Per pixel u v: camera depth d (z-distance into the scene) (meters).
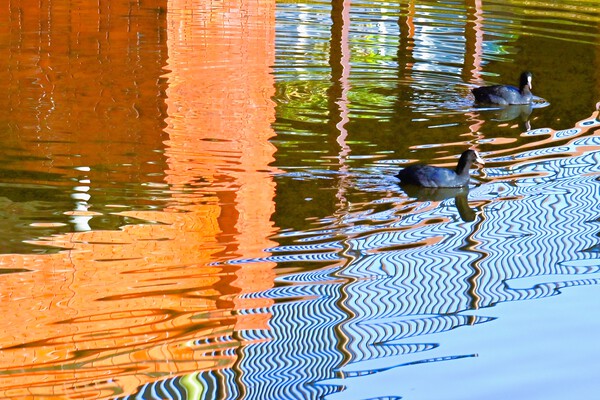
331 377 11.07
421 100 23.36
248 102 22.30
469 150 17.89
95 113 20.75
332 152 19.22
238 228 15.26
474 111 22.73
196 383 10.86
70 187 16.53
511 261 14.60
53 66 24.19
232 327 12.16
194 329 12.07
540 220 16.25
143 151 18.52
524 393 10.94
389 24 31.12
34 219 15.16
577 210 16.70
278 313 12.62
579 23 32.38
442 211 16.56
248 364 11.31
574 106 23.42
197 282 13.36
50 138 18.95
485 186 17.88
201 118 20.92
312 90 23.70
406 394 10.84
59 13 28.53
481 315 12.81
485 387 11.05
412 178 17.64
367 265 14.20
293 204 16.42
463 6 34.44
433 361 11.57
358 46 28.16
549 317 12.80
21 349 11.43
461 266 14.30
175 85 23.38
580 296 13.42
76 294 12.85
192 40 27.64
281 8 32.47
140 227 15.09
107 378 10.86
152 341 11.73
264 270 13.87
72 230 14.84
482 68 26.50
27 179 16.80
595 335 12.36
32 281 13.17
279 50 27.31
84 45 26.27
